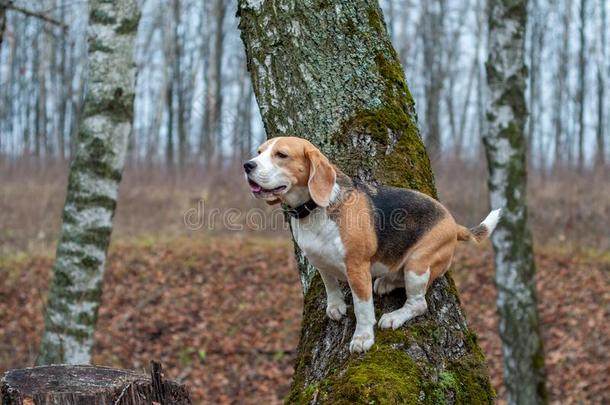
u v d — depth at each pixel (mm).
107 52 6207
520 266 7910
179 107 28500
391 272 3502
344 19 4195
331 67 4129
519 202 7871
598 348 10211
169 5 26188
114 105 6230
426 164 4102
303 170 3373
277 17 4223
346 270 3344
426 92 30109
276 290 12125
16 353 9500
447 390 3229
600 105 26828
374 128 4004
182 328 10789
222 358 10031
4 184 17484
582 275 12492
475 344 3584
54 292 6219
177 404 3316
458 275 12805
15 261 12516
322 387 3207
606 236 13961
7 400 3102
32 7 10172
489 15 7930
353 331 3480
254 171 3305
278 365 9914
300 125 4094
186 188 17547
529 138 24328
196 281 12305
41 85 29156
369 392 3000
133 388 3189
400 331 3365
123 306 11297
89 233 6199
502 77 7809
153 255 13172
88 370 3373
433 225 3504
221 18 25281
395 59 4301
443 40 33875
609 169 17344
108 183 6258
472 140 31297
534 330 7953
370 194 3504
